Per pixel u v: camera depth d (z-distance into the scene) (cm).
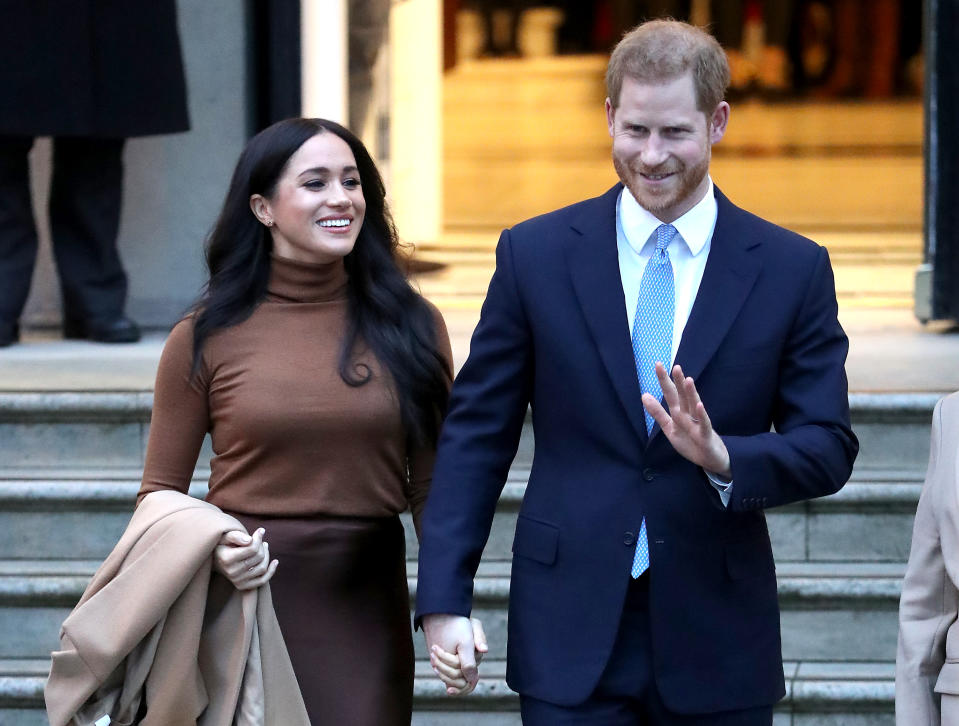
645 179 454
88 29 934
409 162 1459
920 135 2886
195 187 1059
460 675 479
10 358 939
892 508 749
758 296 473
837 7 3834
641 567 475
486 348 494
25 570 748
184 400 524
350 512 518
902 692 457
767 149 2675
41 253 1067
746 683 477
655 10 4519
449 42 3281
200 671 497
